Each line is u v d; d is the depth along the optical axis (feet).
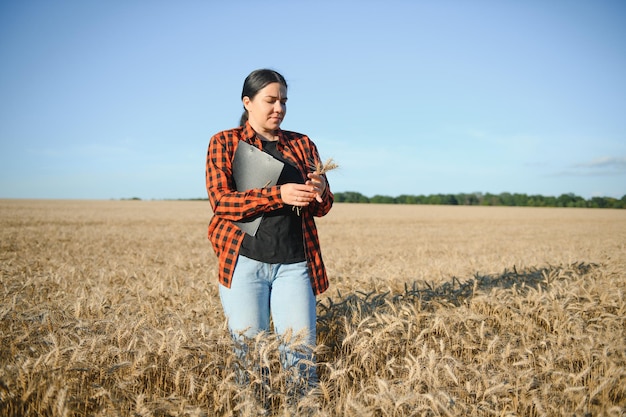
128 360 9.23
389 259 40.37
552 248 54.85
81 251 43.09
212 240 9.37
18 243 48.73
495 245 59.16
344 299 14.47
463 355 11.71
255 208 8.31
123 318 12.17
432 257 43.39
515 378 9.55
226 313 9.21
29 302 14.61
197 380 8.70
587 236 76.89
